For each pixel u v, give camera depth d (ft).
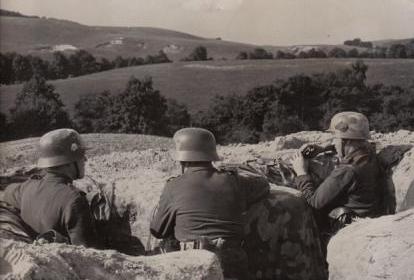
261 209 13.43
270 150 23.41
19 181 16.67
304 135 24.62
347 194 14.26
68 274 8.13
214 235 12.11
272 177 16.47
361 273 10.51
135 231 14.49
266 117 44.11
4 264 8.00
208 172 12.74
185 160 12.79
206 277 9.05
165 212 12.63
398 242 10.41
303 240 13.65
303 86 44.16
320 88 43.52
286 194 13.98
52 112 47.44
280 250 13.50
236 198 12.56
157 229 12.78
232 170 13.17
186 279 8.87
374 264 10.32
